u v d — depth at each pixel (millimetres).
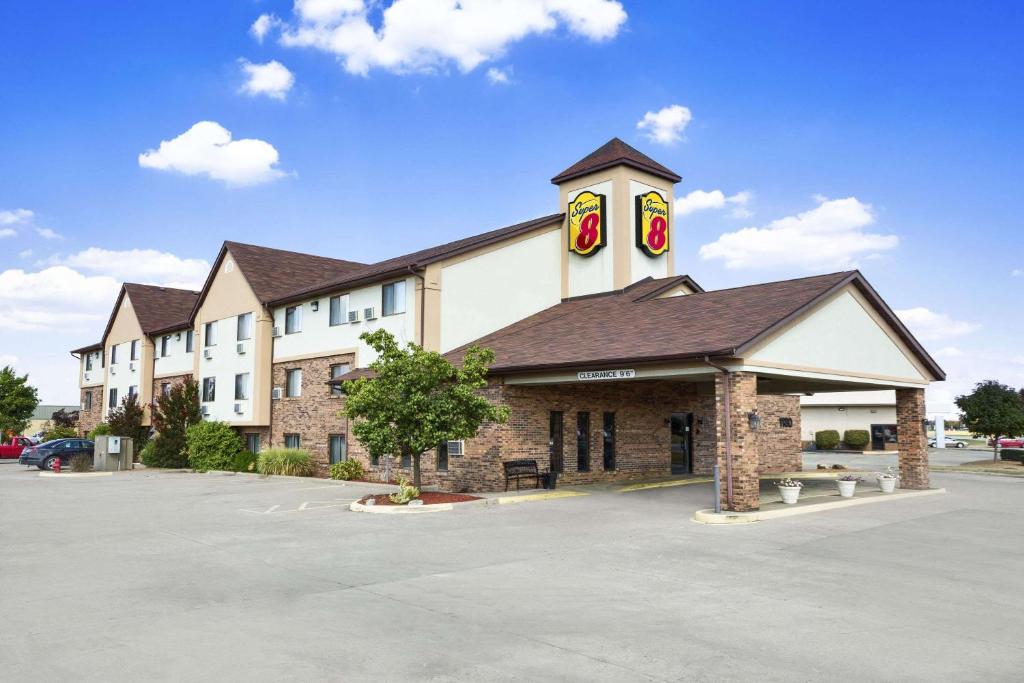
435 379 19000
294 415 31750
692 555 12406
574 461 23703
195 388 36594
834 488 23297
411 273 25641
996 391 41438
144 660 7148
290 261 37438
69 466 36531
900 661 7254
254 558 12156
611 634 8016
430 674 6773
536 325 25734
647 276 29000
